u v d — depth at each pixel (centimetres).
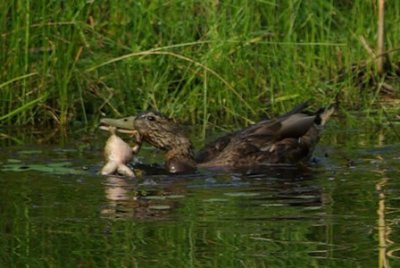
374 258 912
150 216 1047
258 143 1336
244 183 1199
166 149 1316
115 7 1609
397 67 1703
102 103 1580
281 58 1603
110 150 1250
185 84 1547
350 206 1077
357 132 1463
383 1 1678
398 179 1196
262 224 1014
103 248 944
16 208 1085
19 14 1523
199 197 1127
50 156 1341
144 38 1592
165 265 896
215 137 1463
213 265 896
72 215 1054
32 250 942
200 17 1616
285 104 1574
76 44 1546
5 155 1347
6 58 1530
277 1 1645
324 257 913
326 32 1691
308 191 1149
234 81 1554
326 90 1608
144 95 1562
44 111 1545
